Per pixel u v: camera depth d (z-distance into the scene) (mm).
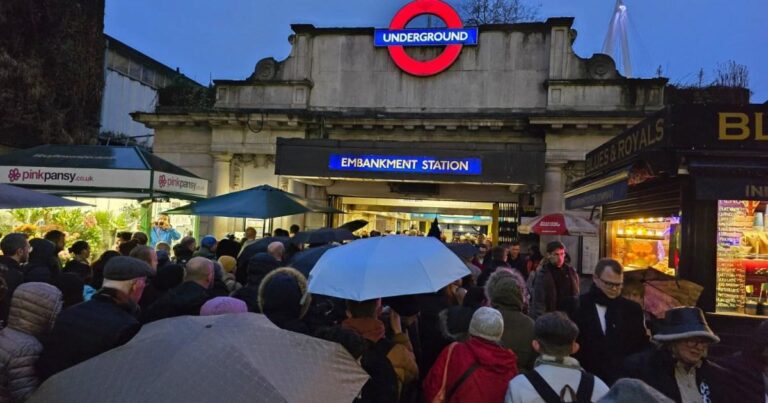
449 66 15047
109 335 2879
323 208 10336
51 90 17938
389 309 4094
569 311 4586
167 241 11516
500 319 3023
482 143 13461
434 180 12844
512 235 15445
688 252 5582
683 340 2752
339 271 3518
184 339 1983
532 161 12594
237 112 15156
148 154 8023
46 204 5906
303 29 15727
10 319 2895
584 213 13680
